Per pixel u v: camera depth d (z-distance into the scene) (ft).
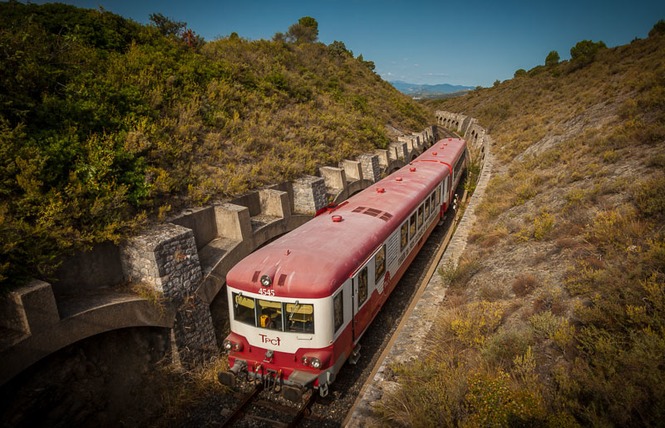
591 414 14.37
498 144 99.66
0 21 44.45
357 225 30.91
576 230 31.86
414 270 43.86
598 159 46.01
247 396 25.61
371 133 83.51
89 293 26.48
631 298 19.44
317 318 22.68
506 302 27.25
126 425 24.18
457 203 68.13
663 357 15.29
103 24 56.70
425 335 27.68
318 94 92.32
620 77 92.02
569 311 22.48
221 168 44.93
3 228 22.68
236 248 35.58
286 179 49.34
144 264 27.71
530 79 174.70
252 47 99.76
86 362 24.12
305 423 23.18
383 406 20.83
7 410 20.43
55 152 28.91
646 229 26.23
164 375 27.50
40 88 34.04
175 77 52.54
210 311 33.30
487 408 15.88
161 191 34.96
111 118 36.73
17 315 20.63
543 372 18.85
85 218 27.63
